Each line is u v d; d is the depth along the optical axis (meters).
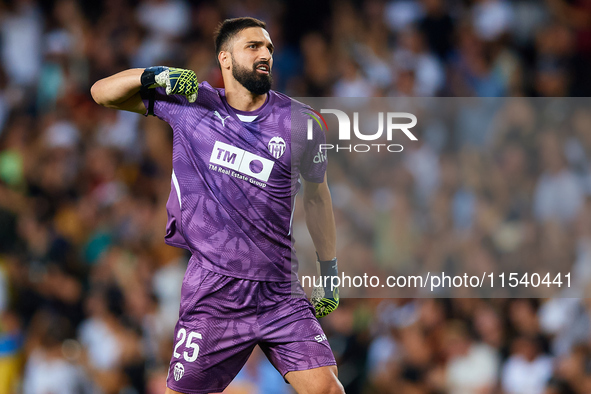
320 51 27.27
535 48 26.53
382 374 18.20
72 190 25.44
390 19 27.77
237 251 9.76
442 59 26.44
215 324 9.84
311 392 9.61
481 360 18.06
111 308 20.78
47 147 26.38
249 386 17.66
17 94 28.83
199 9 30.02
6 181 25.16
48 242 22.97
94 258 22.59
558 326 18.39
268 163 9.67
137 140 26.30
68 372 19.80
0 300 21.08
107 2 30.50
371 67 26.02
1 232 22.45
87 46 29.66
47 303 21.64
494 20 26.66
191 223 9.84
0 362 20.39
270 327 9.83
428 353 18.44
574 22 26.72
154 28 29.56
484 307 19.30
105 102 9.82
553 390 17.38
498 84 25.48
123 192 24.69
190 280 9.94
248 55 9.59
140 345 20.03
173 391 10.05
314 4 28.66
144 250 22.28
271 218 9.77
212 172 9.72
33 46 29.91
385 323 18.97
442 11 27.16
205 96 9.81
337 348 18.53
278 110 9.84
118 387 19.64
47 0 30.73
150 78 9.34
